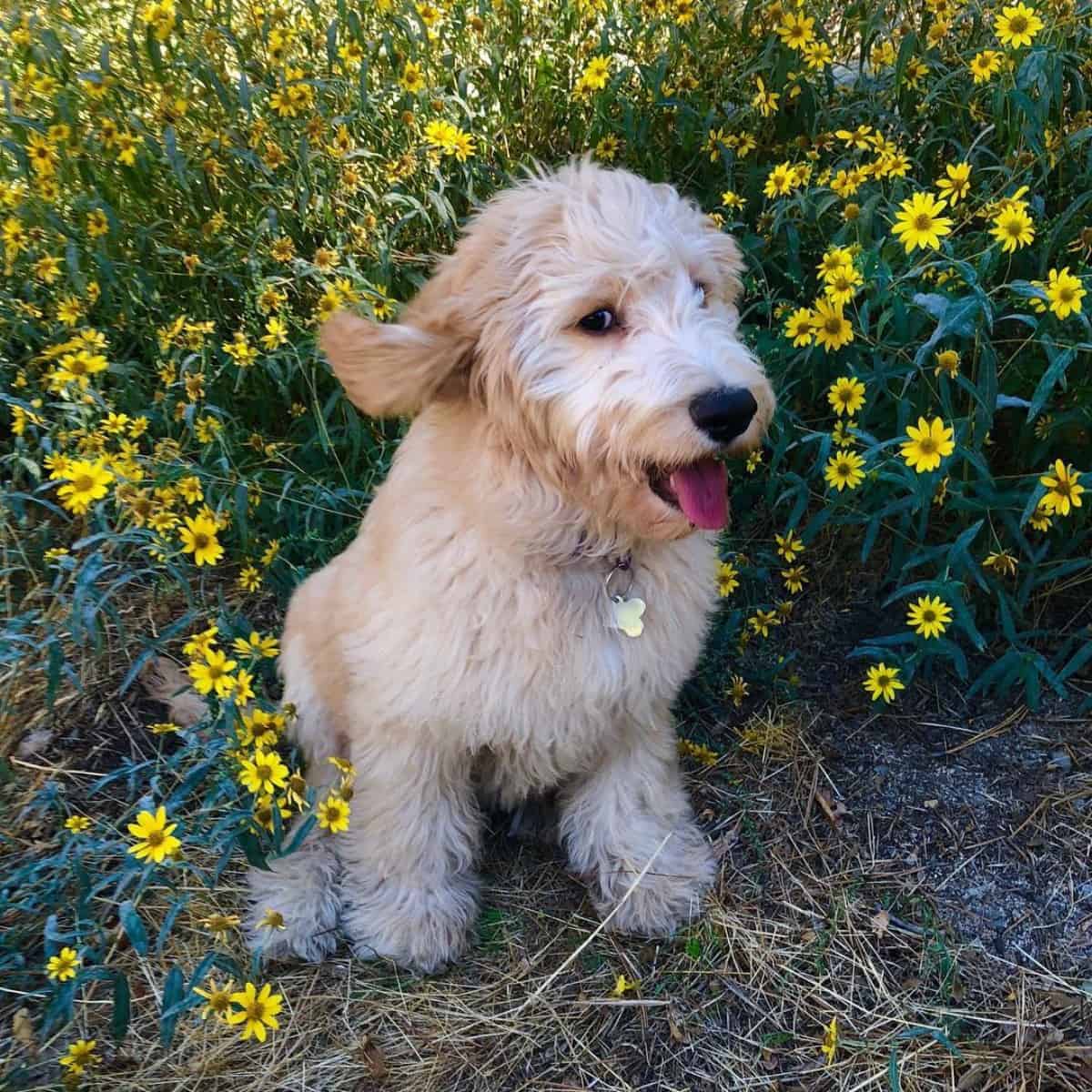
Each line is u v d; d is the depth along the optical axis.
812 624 0.77
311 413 0.81
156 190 0.81
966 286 0.64
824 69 0.83
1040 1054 0.54
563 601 0.53
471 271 0.51
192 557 0.76
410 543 0.53
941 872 0.62
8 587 0.69
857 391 0.62
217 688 0.53
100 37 0.83
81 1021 0.55
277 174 0.81
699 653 0.60
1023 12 0.65
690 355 0.48
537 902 0.63
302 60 0.84
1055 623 0.73
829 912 0.61
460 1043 0.55
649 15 0.85
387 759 0.57
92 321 0.81
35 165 0.75
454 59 0.84
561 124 0.89
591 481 0.50
